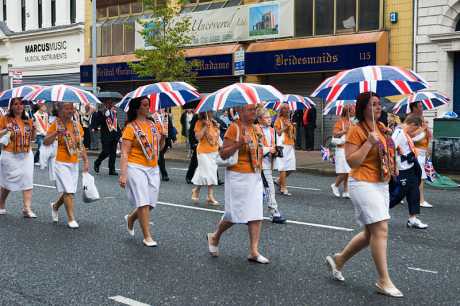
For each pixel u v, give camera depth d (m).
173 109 28.27
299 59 23.02
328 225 9.36
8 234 8.77
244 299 5.82
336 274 6.37
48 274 6.73
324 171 16.89
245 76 25.31
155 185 8.01
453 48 19.75
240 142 6.85
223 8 25.80
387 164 5.76
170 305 5.67
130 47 30.28
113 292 6.07
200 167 11.43
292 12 23.55
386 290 5.87
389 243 8.17
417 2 20.55
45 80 36.25
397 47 21.12
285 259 7.30
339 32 22.50
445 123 15.62
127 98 8.27
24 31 37.25
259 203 7.07
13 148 9.93
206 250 7.78
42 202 11.62
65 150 9.13
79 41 33.69
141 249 7.84
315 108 23.09
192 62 25.09
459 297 5.84
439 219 9.97
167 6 25.66
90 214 10.37
